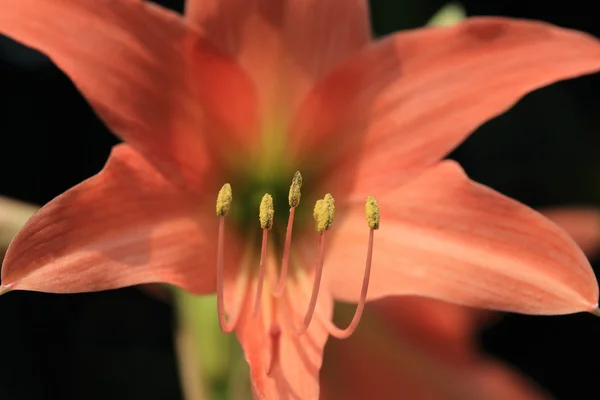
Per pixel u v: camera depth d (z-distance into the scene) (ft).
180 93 0.85
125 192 0.82
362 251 0.87
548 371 1.76
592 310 0.81
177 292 1.02
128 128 0.83
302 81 0.89
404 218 0.86
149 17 0.83
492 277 0.83
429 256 0.85
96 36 0.82
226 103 0.88
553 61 0.85
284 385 0.81
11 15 0.80
